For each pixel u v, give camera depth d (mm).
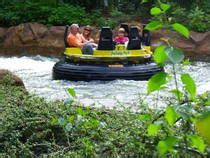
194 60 19547
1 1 26125
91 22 25016
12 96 6004
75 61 13602
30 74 15281
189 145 2721
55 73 13734
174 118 2311
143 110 4824
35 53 21672
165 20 2225
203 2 26297
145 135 3553
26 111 5117
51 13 24641
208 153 2814
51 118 4895
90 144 4125
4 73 8141
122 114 5020
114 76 13125
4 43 23406
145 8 26156
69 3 27750
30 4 25078
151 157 3486
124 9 27422
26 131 4875
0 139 4734
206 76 14672
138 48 13734
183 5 26156
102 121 4824
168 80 2512
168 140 2393
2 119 4914
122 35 14195
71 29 14492
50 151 4426
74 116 4633
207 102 2426
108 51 13352
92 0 27766
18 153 4434
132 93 11391
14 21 24859
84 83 13195
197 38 22500
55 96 10938
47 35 23375
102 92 11641
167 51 2115
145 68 13242
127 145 3713
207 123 1600
